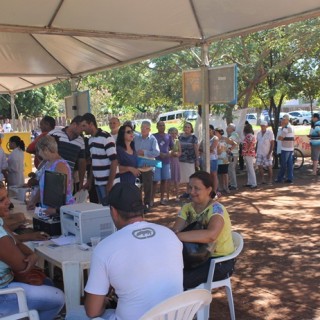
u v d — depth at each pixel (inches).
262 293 182.7
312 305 169.5
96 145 242.5
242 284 193.2
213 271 140.0
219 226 138.6
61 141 242.4
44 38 334.0
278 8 214.5
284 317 160.2
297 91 589.0
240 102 639.8
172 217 324.5
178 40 273.6
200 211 146.7
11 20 233.8
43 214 161.9
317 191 414.3
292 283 192.4
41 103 1096.2
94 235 145.2
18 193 252.1
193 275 139.6
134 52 327.9
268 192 416.5
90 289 92.2
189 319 97.1
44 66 405.1
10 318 114.0
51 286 132.0
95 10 229.9
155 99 655.1
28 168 566.9
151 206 363.3
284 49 528.4
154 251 93.3
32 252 128.9
